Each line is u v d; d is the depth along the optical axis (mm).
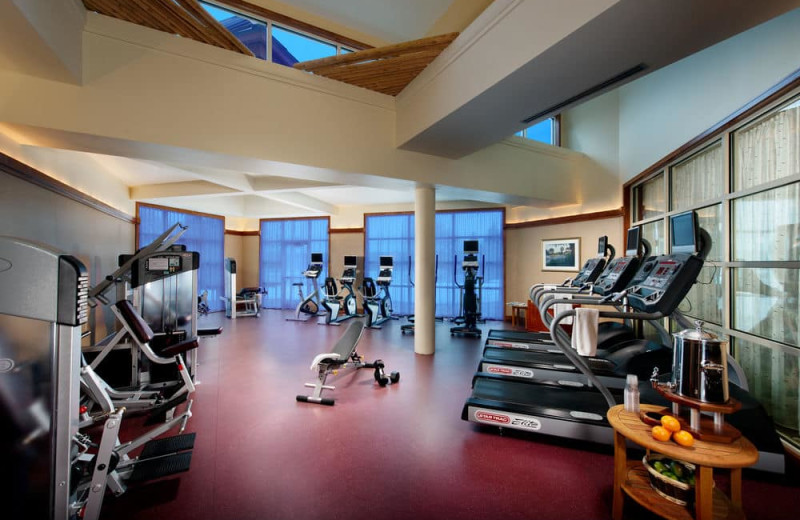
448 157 5078
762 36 2842
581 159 6695
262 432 2961
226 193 6793
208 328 4184
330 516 1987
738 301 3197
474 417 2955
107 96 3086
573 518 1979
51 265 1488
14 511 1478
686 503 1778
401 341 6418
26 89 2842
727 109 3312
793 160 2604
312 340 6465
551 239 7535
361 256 10109
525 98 3227
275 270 10922
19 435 1477
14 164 3098
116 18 3135
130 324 2969
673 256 2680
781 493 2166
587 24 2203
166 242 3549
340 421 3178
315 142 4066
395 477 2350
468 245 7676
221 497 2139
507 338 5293
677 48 2467
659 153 4742
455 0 4508
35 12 2232
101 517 1953
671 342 3504
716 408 1707
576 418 2707
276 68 3850
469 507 2066
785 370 2723
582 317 2578
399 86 4402
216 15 4312
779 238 2742
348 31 4918
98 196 5426
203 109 3482
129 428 3074
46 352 1493
